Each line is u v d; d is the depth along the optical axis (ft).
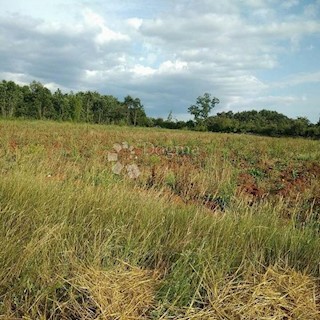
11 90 215.31
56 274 8.87
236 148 60.80
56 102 236.43
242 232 12.15
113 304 8.36
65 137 60.08
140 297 8.77
